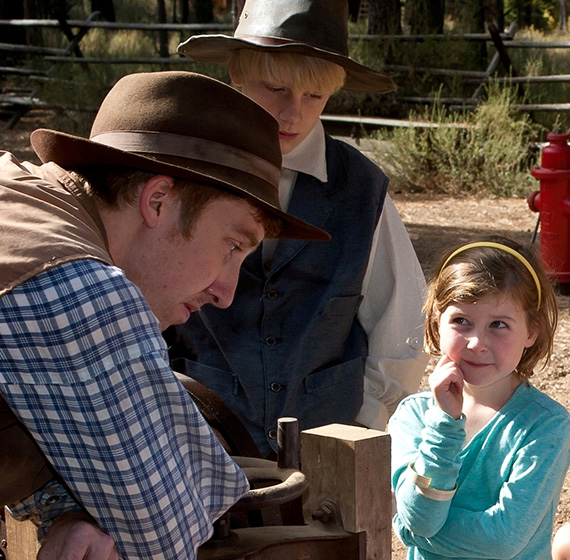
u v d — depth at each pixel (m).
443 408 1.94
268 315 2.31
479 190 10.48
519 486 1.93
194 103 1.47
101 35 16.62
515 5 31.39
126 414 1.20
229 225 1.46
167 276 1.44
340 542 1.56
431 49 13.05
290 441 1.61
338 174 2.40
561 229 6.65
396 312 2.43
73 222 1.31
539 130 11.62
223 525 1.44
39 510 1.40
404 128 11.74
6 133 14.02
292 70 2.22
